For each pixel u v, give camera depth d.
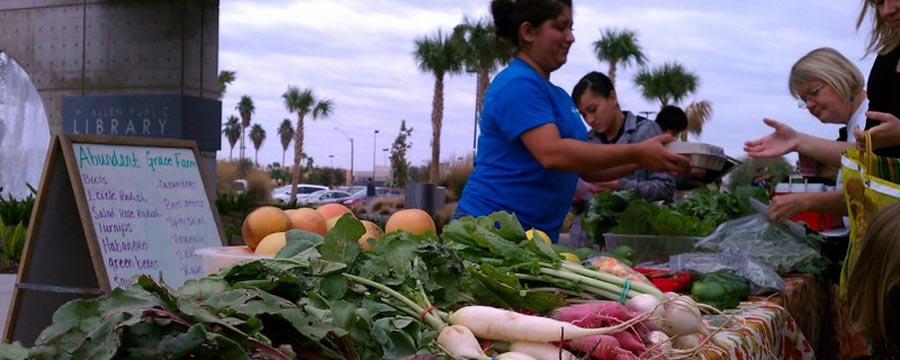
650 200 4.74
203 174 4.38
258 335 1.35
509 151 3.20
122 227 3.82
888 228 1.98
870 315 2.01
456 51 40.06
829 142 3.32
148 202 4.00
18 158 16.05
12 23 15.36
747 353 2.00
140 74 14.34
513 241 2.36
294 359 1.33
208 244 4.25
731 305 2.55
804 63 3.55
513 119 3.09
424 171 45.69
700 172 3.16
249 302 1.41
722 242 3.68
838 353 4.07
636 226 3.88
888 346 1.99
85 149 3.76
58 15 14.96
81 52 14.79
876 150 3.12
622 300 2.00
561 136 3.25
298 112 55.81
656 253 3.68
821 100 3.51
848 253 2.79
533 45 3.18
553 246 2.52
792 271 3.64
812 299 3.59
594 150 3.01
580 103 4.84
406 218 2.60
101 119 14.06
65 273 3.70
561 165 3.03
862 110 3.47
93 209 3.70
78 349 1.20
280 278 1.66
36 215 3.62
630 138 4.91
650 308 1.86
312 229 2.61
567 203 3.39
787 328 2.69
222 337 1.25
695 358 1.72
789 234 3.76
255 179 19.58
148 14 14.24
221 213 13.88
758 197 4.82
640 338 1.76
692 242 3.65
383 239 2.14
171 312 1.30
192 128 13.73
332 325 1.48
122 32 14.45
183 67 14.11
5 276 8.50
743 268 2.90
